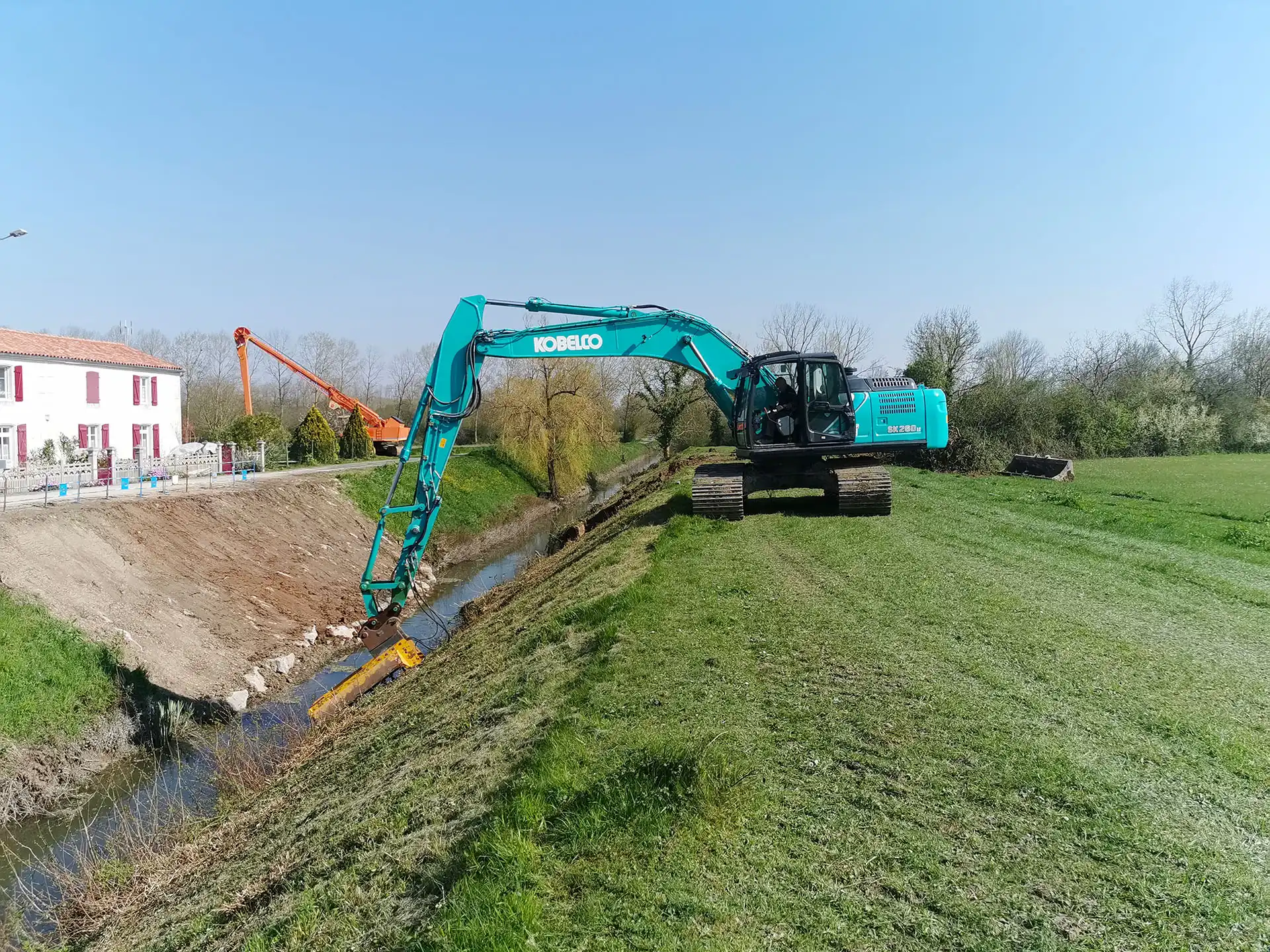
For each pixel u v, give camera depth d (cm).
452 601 2159
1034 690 614
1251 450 4247
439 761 685
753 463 1504
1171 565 1044
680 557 1117
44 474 2339
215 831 873
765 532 1284
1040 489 2166
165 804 1027
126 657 1341
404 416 7438
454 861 482
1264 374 5338
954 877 392
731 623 805
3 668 1170
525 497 3981
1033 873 392
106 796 1064
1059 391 3862
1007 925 357
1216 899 366
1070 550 1155
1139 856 401
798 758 519
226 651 1559
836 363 1414
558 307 1372
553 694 718
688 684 659
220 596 1766
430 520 1220
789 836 435
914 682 633
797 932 363
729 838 436
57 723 1153
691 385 4788
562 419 4044
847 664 677
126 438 3284
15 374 2742
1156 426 3928
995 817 441
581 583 1155
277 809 824
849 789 478
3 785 1018
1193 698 596
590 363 4275
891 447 1430
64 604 1384
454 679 991
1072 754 506
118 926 703
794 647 728
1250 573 1021
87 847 930
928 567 1025
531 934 378
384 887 498
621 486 4725
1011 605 848
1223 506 1838
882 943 351
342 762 873
